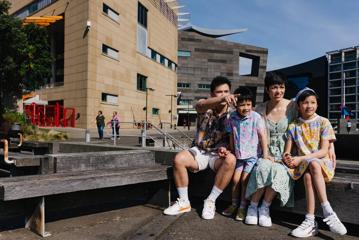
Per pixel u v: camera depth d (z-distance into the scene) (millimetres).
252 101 3629
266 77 3818
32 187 2885
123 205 4316
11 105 27000
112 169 3971
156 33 49156
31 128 19531
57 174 3432
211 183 4184
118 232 3258
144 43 45125
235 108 3770
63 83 34906
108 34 34844
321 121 3434
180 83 88125
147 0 45312
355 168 4387
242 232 3188
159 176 3926
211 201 3680
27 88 27344
